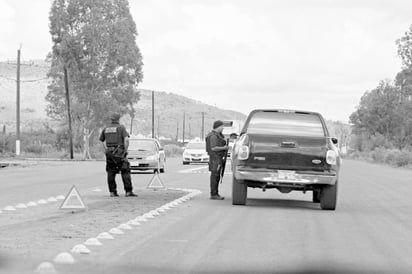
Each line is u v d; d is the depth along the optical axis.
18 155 60.41
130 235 12.17
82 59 62.66
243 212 16.48
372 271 9.39
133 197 20.20
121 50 62.22
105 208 16.77
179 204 18.34
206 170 39.66
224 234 12.48
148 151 34.56
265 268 9.35
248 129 19.00
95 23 61.72
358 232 13.37
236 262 9.73
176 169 41.09
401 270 9.51
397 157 62.47
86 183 26.64
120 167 20.39
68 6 62.16
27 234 12.00
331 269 9.44
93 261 9.57
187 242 11.44
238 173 17.55
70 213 15.57
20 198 19.52
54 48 62.66
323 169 17.44
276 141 17.48
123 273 8.81
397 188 27.84
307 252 10.73
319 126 18.94
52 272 8.74
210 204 18.47
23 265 9.19
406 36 60.22
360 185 29.56
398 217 16.42
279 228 13.53
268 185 17.81
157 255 10.14
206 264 9.52
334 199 17.66
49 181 27.72
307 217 15.77
